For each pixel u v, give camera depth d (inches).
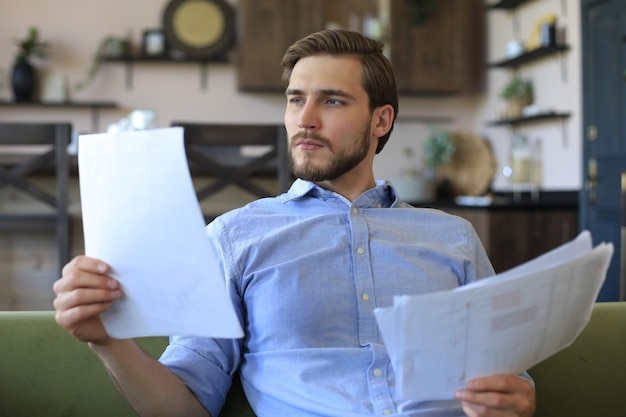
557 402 50.7
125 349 39.5
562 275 33.8
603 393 51.2
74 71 203.5
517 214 165.0
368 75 46.6
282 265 45.6
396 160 218.8
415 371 33.7
